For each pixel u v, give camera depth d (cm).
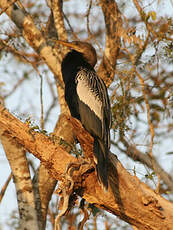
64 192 758
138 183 794
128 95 1105
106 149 808
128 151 1091
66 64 1059
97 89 970
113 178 780
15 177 1141
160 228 789
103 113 930
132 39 1098
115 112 1071
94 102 945
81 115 949
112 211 801
